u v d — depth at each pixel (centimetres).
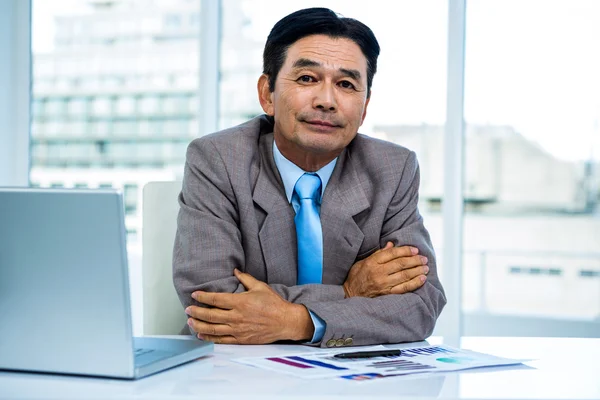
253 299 146
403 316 151
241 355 129
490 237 423
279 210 173
